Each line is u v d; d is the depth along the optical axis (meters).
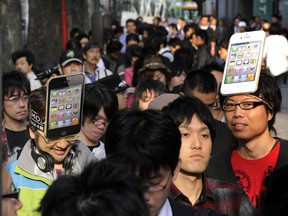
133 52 12.15
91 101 5.43
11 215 3.13
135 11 37.16
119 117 3.27
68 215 2.38
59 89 4.20
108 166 2.50
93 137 5.50
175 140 3.22
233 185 4.02
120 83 7.45
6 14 15.91
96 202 2.37
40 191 4.23
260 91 4.66
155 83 6.78
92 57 11.00
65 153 4.30
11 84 5.85
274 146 4.73
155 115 3.25
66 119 4.24
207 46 16.11
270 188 2.51
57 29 19.14
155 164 3.15
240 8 39.91
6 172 3.12
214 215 3.43
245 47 4.67
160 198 3.19
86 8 26.61
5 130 5.90
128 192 2.40
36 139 4.27
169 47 16.03
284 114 15.43
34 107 4.24
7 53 15.86
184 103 3.97
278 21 28.00
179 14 40.78
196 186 3.98
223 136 5.61
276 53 16.55
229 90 4.66
